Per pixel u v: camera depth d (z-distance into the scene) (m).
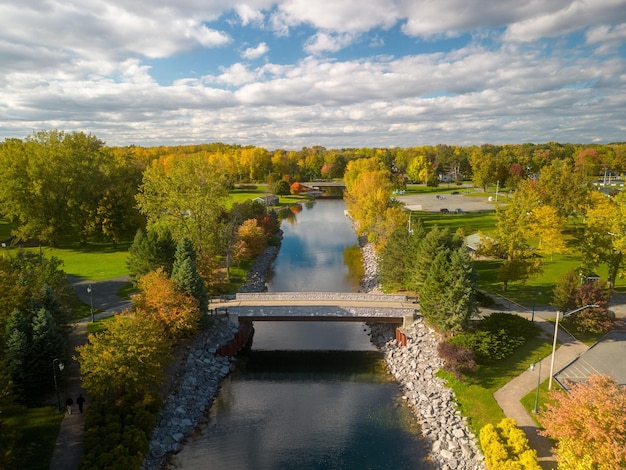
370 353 52.28
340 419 39.00
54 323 37.72
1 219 108.38
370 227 89.94
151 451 32.94
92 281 65.69
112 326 37.00
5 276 40.91
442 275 47.16
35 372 35.91
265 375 47.28
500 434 31.41
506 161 185.00
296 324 61.72
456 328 45.34
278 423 38.50
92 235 87.25
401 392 43.44
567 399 28.64
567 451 25.45
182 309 44.28
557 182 89.81
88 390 34.56
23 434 31.81
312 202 186.75
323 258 93.31
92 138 96.06
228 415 39.78
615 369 41.12
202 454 34.25
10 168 82.19
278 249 101.25
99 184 89.25
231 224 77.88
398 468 32.53
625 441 24.20
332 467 32.69
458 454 32.94
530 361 43.00
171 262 58.53
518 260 58.91
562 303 49.12
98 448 29.73
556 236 70.94
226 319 53.22
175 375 42.81
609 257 56.72
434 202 145.62
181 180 68.06
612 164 176.62
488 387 39.50
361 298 56.50
